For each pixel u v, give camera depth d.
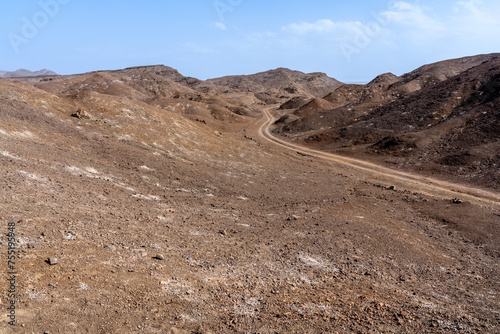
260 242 16.25
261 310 9.29
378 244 18.28
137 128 38.78
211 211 21.56
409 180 46.53
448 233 22.56
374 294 11.81
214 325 8.05
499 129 56.97
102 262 10.09
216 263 12.46
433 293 12.91
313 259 14.98
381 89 131.00
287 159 56.25
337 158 63.53
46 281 8.24
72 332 6.78
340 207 27.48
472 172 47.78
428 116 75.38
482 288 14.06
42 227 11.19
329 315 9.47
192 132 46.88
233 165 40.62
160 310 8.31
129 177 25.12
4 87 32.97
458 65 150.62
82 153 26.56
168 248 12.89
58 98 37.66
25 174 16.39
